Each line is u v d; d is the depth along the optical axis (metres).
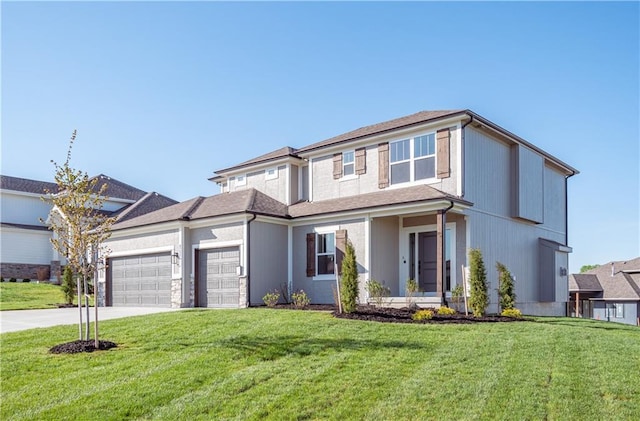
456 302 15.88
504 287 15.44
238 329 11.85
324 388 7.93
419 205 16.08
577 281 36.50
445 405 7.22
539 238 21.55
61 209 10.80
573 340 10.80
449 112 18.09
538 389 7.71
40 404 7.57
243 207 19.27
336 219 18.56
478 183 17.66
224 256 19.31
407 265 18.50
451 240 17.47
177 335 11.41
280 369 8.84
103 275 23.50
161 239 21.12
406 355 9.52
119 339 11.28
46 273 34.81
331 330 11.55
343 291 13.98
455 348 10.00
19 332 12.39
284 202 22.25
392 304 16.36
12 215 35.06
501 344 10.33
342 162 20.44
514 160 19.72
